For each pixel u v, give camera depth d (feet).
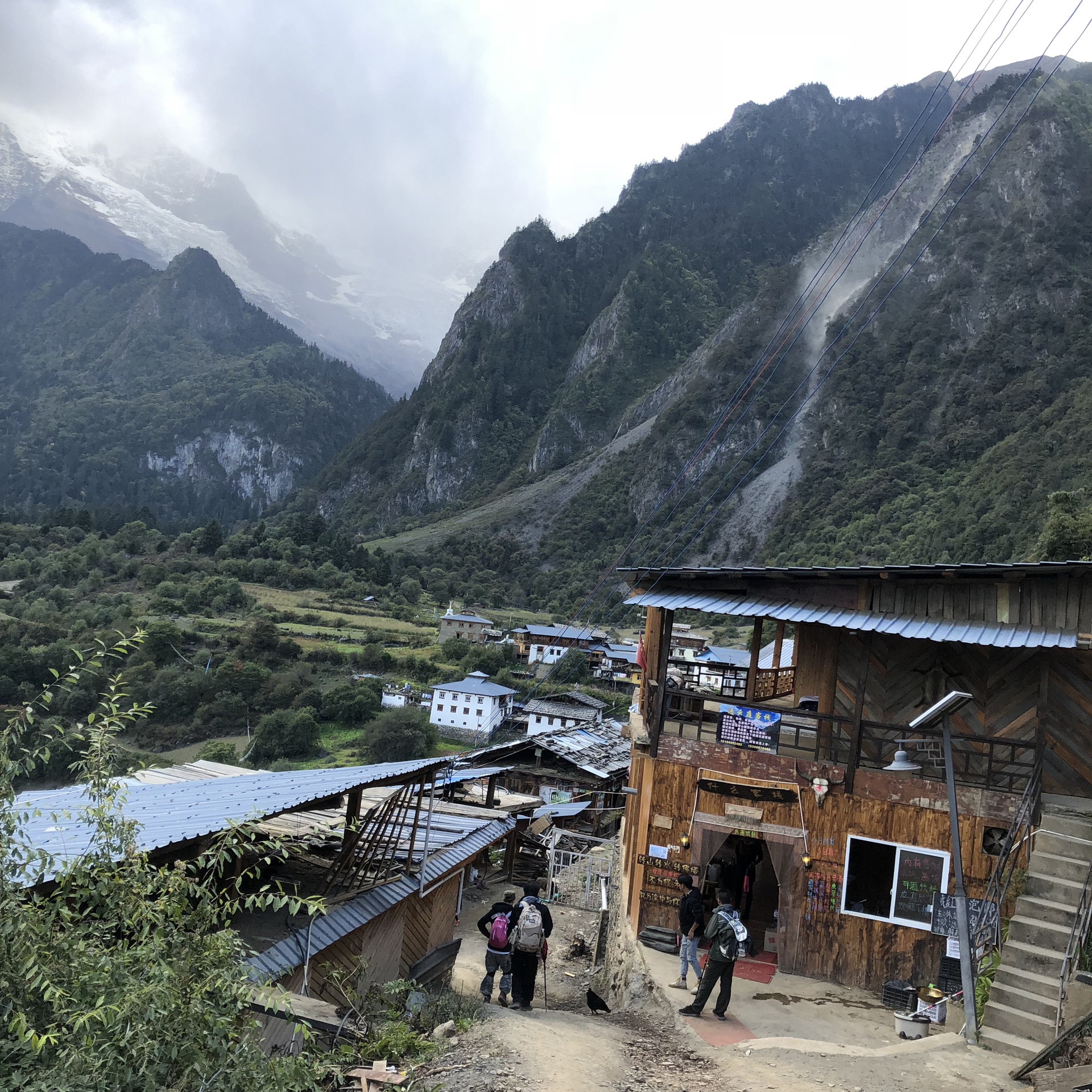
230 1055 17.89
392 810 44.60
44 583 392.88
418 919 46.44
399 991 33.78
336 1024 27.94
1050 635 36.32
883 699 43.86
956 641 36.94
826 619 40.14
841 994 37.19
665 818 42.39
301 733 234.58
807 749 45.21
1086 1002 28.86
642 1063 27.50
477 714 260.83
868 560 443.73
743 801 41.11
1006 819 37.58
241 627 331.16
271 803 33.50
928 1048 28.66
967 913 30.17
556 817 96.89
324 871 41.60
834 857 39.52
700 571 43.70
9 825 18.35
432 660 332.80
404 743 231.91
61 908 18.31
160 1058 16.66
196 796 38.22
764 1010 34.35
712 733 47.65
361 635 360.28
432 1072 24.40
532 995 35.53
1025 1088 25.31
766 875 53.62
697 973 35.50
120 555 456.86
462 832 55.31
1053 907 32.83
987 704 41.24
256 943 32.83
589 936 60.18
